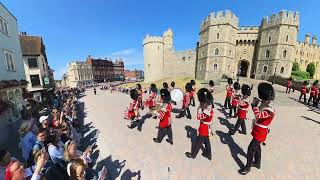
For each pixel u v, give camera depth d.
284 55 38.72
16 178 2.91
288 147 7.10
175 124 10.36
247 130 9.14
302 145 7.25
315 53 55.75
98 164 6.48
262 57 42.22
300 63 51.50
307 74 40.84
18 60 15.64
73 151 4.07
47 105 18.00
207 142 6.20
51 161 4.13
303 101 16.77
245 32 46.31
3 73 12.08
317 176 5.27
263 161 6.16
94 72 95.94
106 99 25.67
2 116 9.42
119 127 10.71
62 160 4.08
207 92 5.95
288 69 39.06
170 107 7.59
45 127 5.82
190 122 10.71
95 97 30.66
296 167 5.75
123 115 13.99
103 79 103.25
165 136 8.73
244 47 47.16
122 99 24.86
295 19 37.88
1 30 12.48
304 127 9.35
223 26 39.09
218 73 40.66
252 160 5.49
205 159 6.44
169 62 57.34
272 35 39.72
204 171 5.71
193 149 6.43
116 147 7.82
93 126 11.33
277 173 5.48
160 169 5.94
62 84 103.69
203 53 43.84
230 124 10.02
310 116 11.53
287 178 5.23
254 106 5.42
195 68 50.25
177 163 6.25
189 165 6.09
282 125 9.69
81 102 24.50
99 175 4.55
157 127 10.23
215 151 6.96
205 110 5.88
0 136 8.63
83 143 8.51
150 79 58.97
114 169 6.11
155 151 7.23
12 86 12.56
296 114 12.07
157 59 57.72
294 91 23.39
